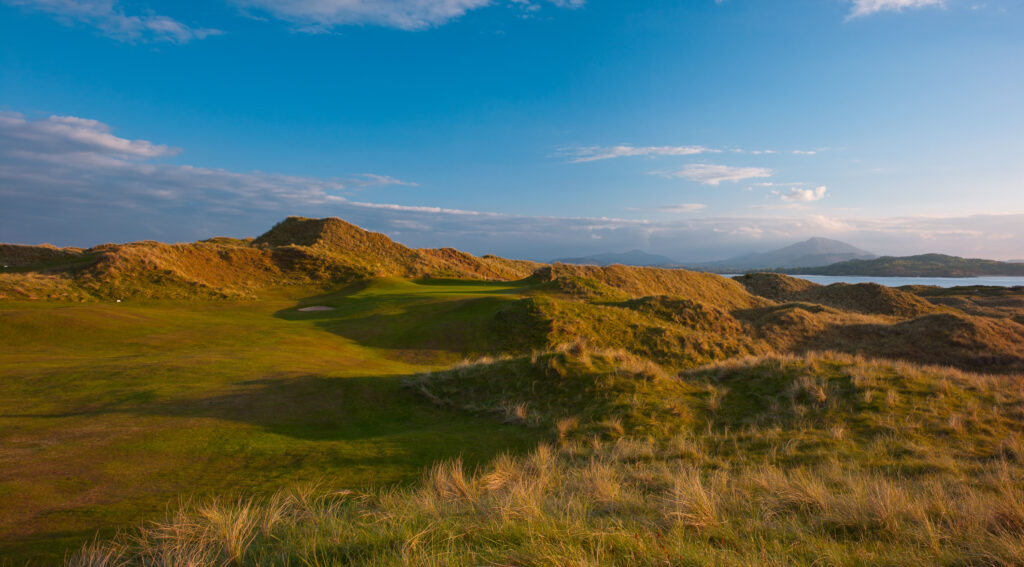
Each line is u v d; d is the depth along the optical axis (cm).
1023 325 3375
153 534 452
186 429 874
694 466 731
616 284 6181
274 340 2334
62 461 721
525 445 870
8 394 1095
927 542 401
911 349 3164
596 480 599
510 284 6088
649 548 376
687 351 2856
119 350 1955
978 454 745
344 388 1156
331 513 500
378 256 7444
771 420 943
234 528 426
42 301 3359
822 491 541
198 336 2325
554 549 360
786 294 7950
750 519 474
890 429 858
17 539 477
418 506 516
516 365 1222
